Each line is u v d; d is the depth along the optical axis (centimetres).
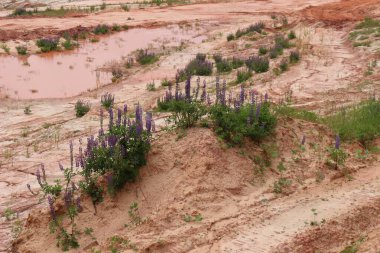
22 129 1458
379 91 1614
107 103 1619
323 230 720
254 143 888
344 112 1236
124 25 3272
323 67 2011
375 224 760
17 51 2594
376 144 1054
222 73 2020
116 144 800
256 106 940
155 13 3762
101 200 779
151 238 701
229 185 801
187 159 812
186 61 2353
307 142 952
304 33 2742
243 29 2970
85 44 2831
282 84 1769
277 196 812
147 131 835
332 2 3966
